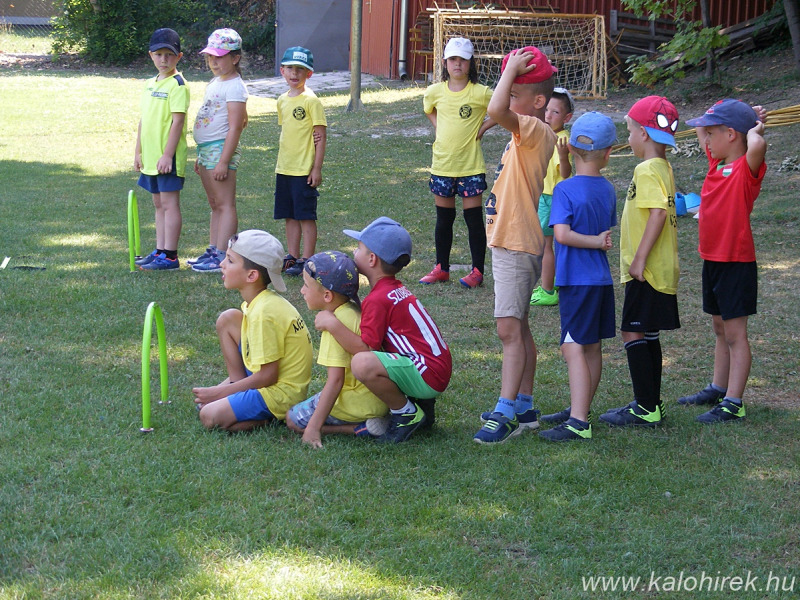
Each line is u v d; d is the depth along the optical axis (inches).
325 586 115.2
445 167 274.2
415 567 121.0
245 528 128.9
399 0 937.5
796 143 464.1
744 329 175.6
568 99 242.7
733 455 159.9
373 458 155.6
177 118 274.7
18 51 1213.7
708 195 177.3
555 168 249.4
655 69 616.7
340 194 424.8
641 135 171.5
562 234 163.2
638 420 173.9
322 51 1071.6
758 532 132.8
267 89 911.0
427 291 276.2
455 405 185.2
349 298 163.9
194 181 455.8
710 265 180.4
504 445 162.9
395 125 649.0
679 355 221.3
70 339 212.2
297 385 166.1
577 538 130.8
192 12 1205.1
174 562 119.4
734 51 713.6
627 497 142.6
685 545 128.9
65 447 153.2
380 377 156.9
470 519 135.0
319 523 131.5
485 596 115.4
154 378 190.7
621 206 393.1
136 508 133.6
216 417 162.7
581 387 166.2
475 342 227.6
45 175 450.0
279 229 347.3
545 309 261.3
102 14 1127.6
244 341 167.6
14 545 121.6
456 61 269.9
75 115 678.5
